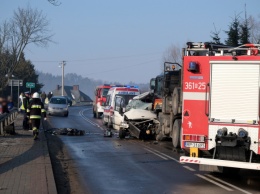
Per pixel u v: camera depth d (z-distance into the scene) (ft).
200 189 33.94
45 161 42.34
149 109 73.36
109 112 93.56
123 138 72.18
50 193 28.86
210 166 39.24
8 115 69.56
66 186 34.58
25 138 62.59
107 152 54.70
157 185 35.09
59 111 131.54
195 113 37.68
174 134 58.03
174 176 39.09
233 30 89.45
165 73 64.44
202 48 40.50
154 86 75.46
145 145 62.80
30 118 61.46
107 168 42.86
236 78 36.47
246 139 35.73
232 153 36.27
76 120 117.91
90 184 35.29
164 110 63.41
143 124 70.08
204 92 37.47
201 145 37.29
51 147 57.47
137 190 33.17
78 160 47.96
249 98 35.99
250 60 35.96
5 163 41.06
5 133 66.74
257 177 39.60
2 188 30.25
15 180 33.12
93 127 96.84
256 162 35.76
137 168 42.96
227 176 39.68
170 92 63.36
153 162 46.80
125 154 52.95
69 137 74.08
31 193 28.78
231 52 37.58
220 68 37.04
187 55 39.63
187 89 37.96
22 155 46.26
